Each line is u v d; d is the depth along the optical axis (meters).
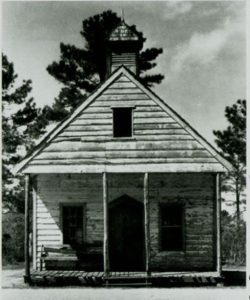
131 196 23.02
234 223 37.94
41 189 23.17
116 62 24.45
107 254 20.20
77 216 23.22
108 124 21.39
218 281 20.20
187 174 23.03
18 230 34.81
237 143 42.38
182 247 22.84
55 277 20.22
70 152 21.11
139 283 20.06
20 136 40.94
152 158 21.02
